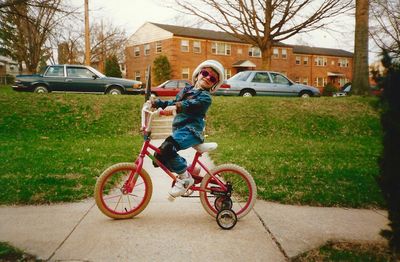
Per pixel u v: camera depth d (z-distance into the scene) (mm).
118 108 13617
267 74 17188
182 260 3102
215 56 42969
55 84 16172
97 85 16578
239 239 3543
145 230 3734
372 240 3543
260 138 11391
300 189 5203
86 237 3531
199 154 4047
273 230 3779
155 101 4051
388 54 2816
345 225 3949
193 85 4059
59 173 5945
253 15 22562
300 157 7789
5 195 4664
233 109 13797
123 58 48375
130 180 4102
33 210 4289
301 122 12891
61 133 11578
